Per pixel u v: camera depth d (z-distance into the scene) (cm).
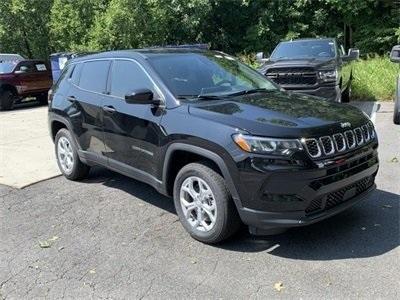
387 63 1545
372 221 481
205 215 452
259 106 460
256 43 2202
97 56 617
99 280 399
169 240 467
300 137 398
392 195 551
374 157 470
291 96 516
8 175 719
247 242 452
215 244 450
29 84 1683
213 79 531
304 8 2192
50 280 404
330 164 407
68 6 2077
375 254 415
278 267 403
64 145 676
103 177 683
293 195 398
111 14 1934
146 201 577
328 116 439
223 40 2211
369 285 369
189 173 455
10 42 2253
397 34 2031
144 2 1966
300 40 1216
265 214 405
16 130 1141
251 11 2211
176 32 2133
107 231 496
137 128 512
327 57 1091
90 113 594
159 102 490
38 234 498
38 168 753
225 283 384
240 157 405
